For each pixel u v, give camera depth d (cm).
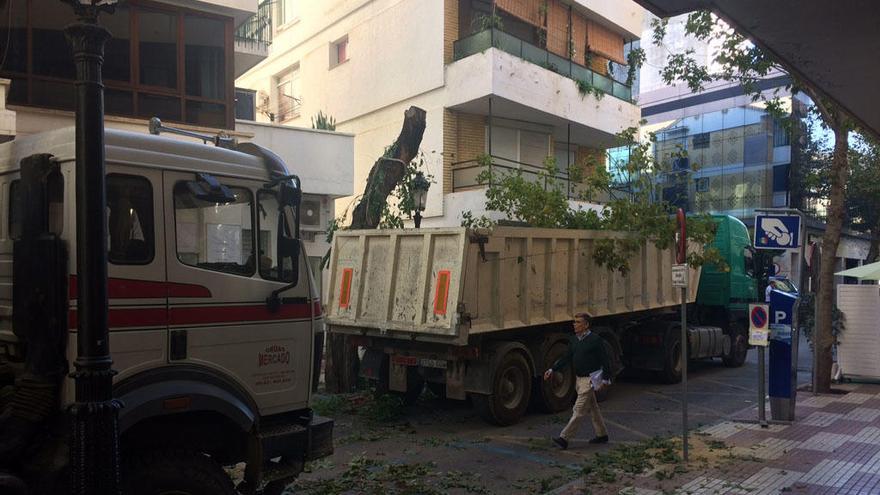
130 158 435
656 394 1184
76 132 356
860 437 842
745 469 700
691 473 686
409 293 912
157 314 437
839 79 482
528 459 760
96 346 349
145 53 1270
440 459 762
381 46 1950
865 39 406
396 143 1181
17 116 1119
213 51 1351
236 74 1897
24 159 416
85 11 356
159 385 432
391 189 1160
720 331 1433
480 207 1653
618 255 1113
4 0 1130
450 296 863
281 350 508
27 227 411
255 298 492
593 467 714
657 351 1251
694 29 1191
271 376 501
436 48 1775
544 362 997
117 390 416
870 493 624
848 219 2825
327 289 1018
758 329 902
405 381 973
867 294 1284
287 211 522
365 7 2011
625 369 1344
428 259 893
